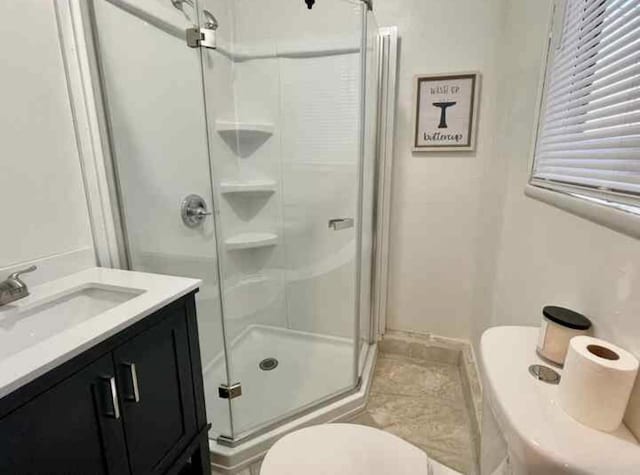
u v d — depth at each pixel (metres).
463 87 1.83
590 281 0.71
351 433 0.98
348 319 1.96
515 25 1.49
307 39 1.77
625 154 0.65
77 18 1.18
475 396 1.62
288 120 1.91
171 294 1.02
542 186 1.04
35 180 1.10
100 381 0.82
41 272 1.13
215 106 1.82
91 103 1.25
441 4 1.78
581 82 0.88
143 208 1.47
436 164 1.97
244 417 1.53
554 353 0.68
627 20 0.69
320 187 1.94
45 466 0.71
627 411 0.53
